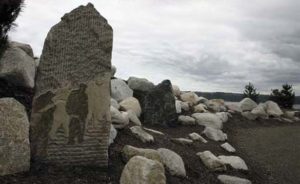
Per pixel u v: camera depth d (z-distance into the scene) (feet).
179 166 23.03
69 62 20.27
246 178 26.73
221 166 26.50
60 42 20.15
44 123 19.58
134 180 17.53
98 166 20.36
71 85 20.22
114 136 25.23
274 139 42.34
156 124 37.52
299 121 60.18
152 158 21.80
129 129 28.48
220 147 33.99
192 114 44.11
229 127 46.37
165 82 38.83
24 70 26.43
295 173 29.55
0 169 16.47
